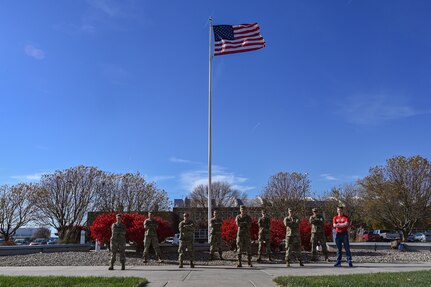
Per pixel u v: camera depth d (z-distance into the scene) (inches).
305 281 399.2
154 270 540.1
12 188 2277.3
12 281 407.5
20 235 3299.7
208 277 458.0
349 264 587.8
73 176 2269.9
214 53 920.3
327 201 2190.0
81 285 380.5
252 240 735.7
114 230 554.3
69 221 2244.1
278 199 2065.7
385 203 1942.7
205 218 2861.7
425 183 1907.0
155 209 2474.2
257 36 921.5
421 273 469.1
